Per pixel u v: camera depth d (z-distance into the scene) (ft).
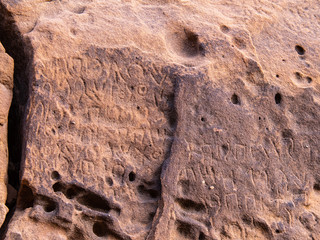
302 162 5.67
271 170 5.53
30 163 4.99
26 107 5.16
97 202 5.15
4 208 4.90
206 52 5.65
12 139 5.50
